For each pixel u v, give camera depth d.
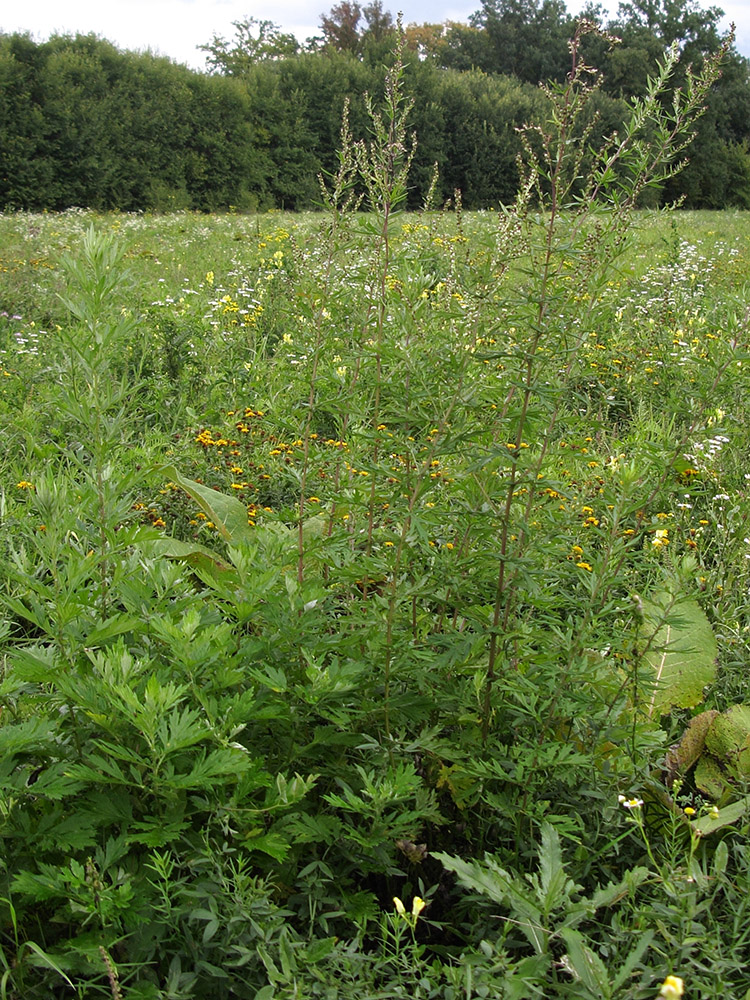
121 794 1.97
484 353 2.35
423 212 3.87
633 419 5.42
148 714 1.82
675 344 6.80
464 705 2.41
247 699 2.05
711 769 2.71
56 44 26.80
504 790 2.41
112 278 2.18
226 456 4.88
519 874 2.21
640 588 3.37
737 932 1.94
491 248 2.57
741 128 41.12
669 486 2.59
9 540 3.43
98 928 1.81
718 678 3.21
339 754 2.33
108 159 26.58
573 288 2.50
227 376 6.18
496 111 27.39
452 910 2.26
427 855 2.39
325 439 5.13
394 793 2.03
